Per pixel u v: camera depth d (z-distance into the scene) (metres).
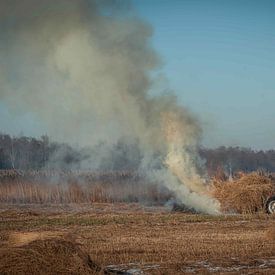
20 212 36.91
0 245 18.92
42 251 17.81
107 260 20.47
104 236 26.45
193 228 29.34
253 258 20.73
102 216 34.75
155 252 21.94
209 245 23.42
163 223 31.36
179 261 20.20
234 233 27.36
